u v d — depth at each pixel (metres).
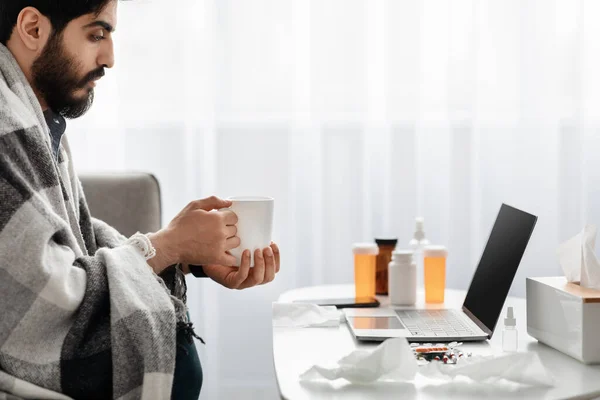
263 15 2.12
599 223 2.15
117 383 1.05
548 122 2.13
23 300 1.04
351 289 1.60
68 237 1.12
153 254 1.14
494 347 1.13
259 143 2.15
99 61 1.27
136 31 2.12
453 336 1.15
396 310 1.37
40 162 1.14
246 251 1.16
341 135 2.14
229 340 2.21
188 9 2.11
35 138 1.14
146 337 1.05
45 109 1.30
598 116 2.13
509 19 2.11
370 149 2.14
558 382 0.94
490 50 2.12
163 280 1.24
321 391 0.90
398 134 2.13
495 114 2.13
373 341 1.16
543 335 1.14
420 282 2.02
